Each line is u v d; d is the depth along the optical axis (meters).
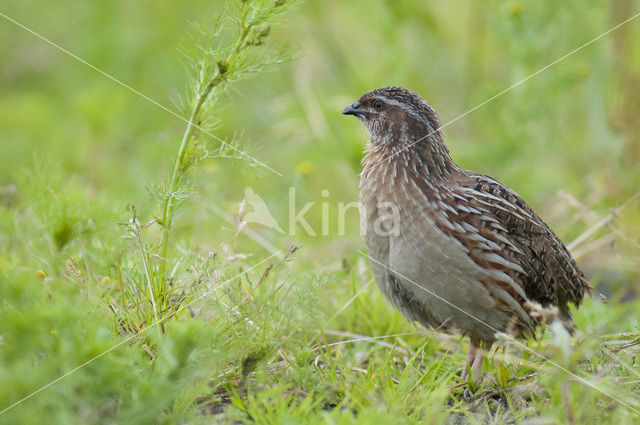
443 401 8.27
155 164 15.01
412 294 9.78
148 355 8.16
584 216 12.50
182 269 9.47
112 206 10.66
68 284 8.84
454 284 9.41
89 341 7.01
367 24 18.31
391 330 10.48
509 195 10.03
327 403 8.25
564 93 15.61
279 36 18.17
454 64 16.72
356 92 17.45
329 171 15.38
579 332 9.86
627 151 14.14
